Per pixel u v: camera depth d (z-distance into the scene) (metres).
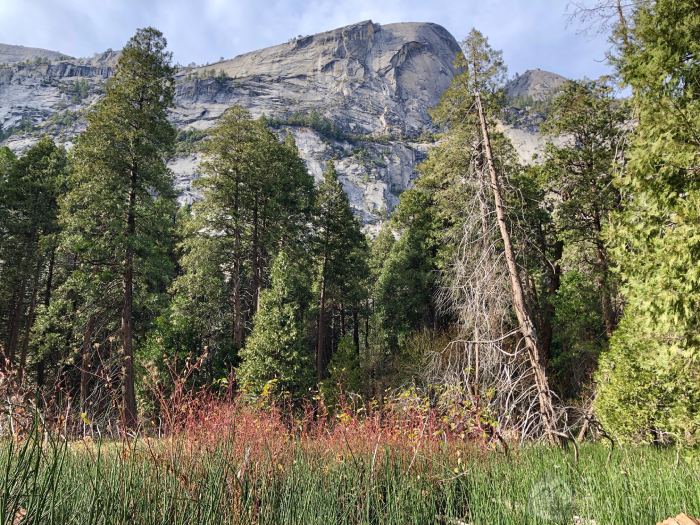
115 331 20.52
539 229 17.98
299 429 6.14
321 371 29.14
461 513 5.36
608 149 17.03
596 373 11.32
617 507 4.32
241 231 28.17
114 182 20.06
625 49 6.57
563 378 20.16
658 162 5.54
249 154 27.50
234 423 4.80
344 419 6.29
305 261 32.28
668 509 4.26
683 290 5.02
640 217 5.90
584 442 10.95
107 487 3.50
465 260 10.68
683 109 5.51
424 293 28.80
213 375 22.31
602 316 19.52
